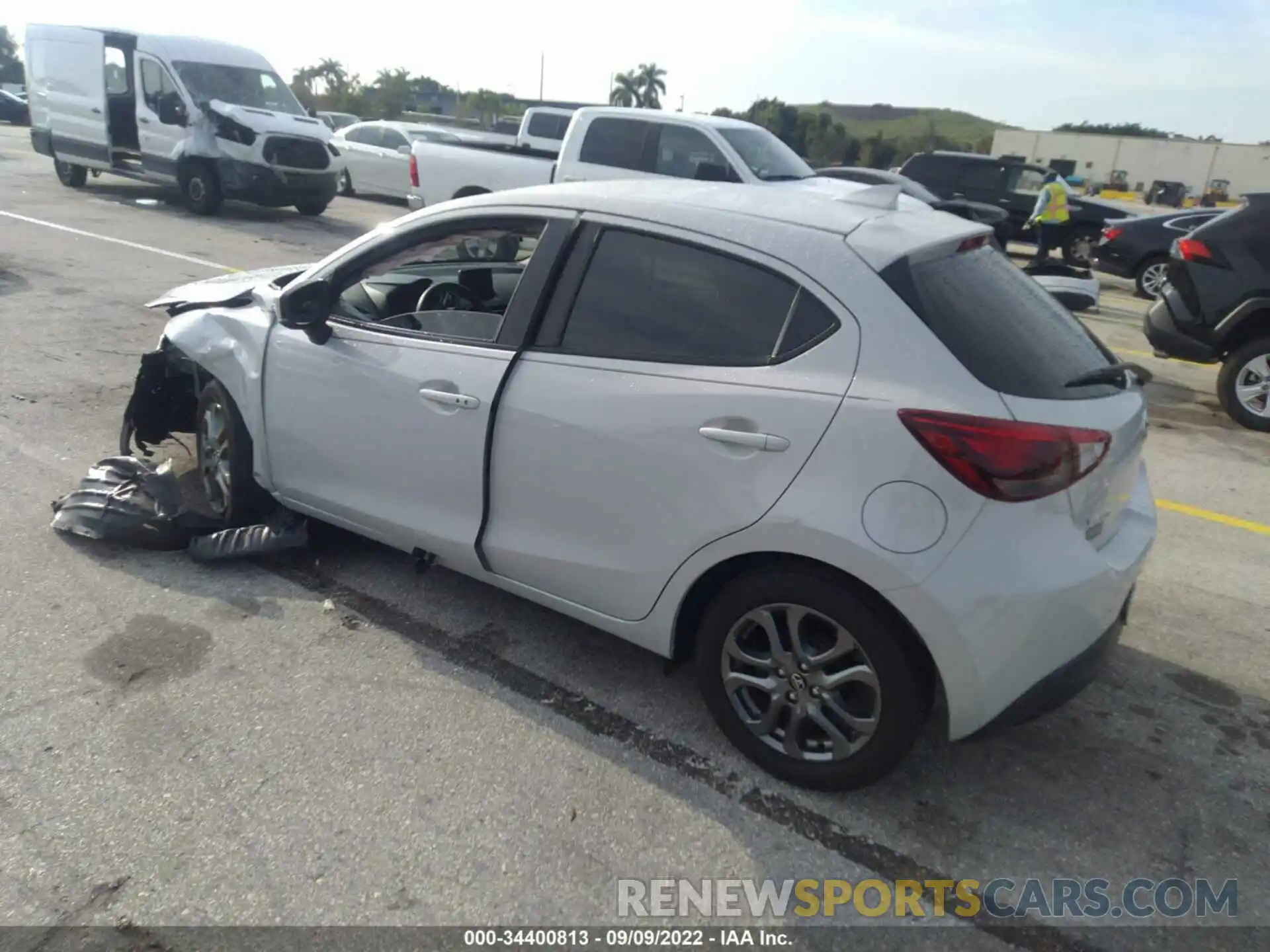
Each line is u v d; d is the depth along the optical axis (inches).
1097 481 107.0
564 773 117.5
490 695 132.1
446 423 132.4
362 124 763.4
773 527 107.2
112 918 93.2
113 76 594.2
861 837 110.5
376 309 155.0
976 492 100.0
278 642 141.0
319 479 153.0
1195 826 115.6
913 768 123.0
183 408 192.4
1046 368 109.5
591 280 124.4
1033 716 108.3
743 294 114.0
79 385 243.1
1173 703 141.3
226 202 647.8
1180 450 266.8
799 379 107.7
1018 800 118.3
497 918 96.6
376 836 105.4
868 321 106.5
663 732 126.6
